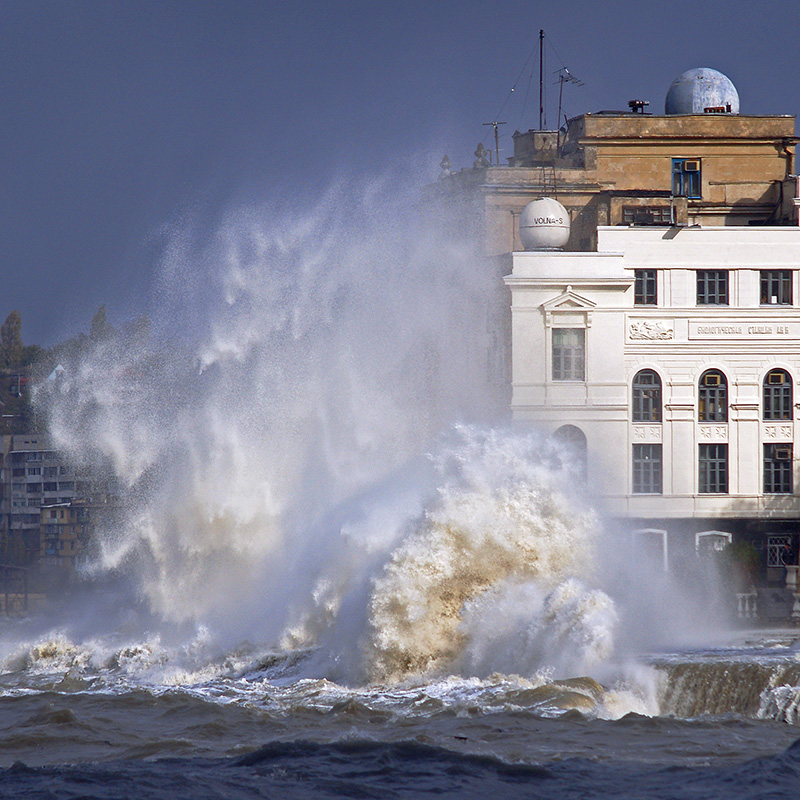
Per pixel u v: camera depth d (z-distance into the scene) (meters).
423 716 104.06
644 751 91.44
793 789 80.62
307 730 100.69
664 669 110.94
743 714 106.19
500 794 80.75
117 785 83.44
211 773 86.44
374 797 80.38
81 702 115.06
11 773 87.44
